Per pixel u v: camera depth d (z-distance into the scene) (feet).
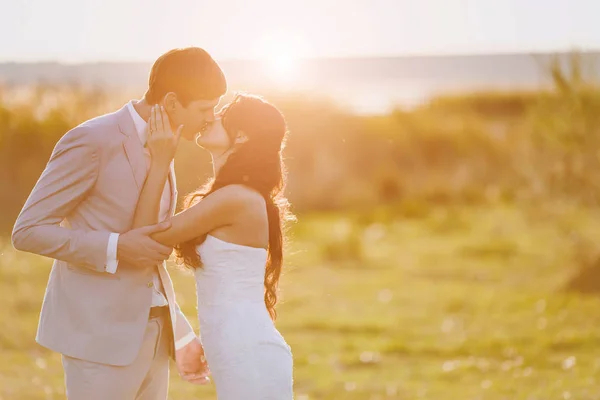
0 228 54.13
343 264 51.98
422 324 36.19
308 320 36.68
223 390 13.21
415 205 74.33
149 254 12.69
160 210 13.37
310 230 64.08
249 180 13.57
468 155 83.05
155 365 13.75
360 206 76.59
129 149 12.81
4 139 58.08
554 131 41.55
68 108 61.26
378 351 31.48
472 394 25.27
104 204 12.76
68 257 12.39
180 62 12.79
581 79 41.19
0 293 37.09
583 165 41.50
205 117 13.00
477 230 64.80
